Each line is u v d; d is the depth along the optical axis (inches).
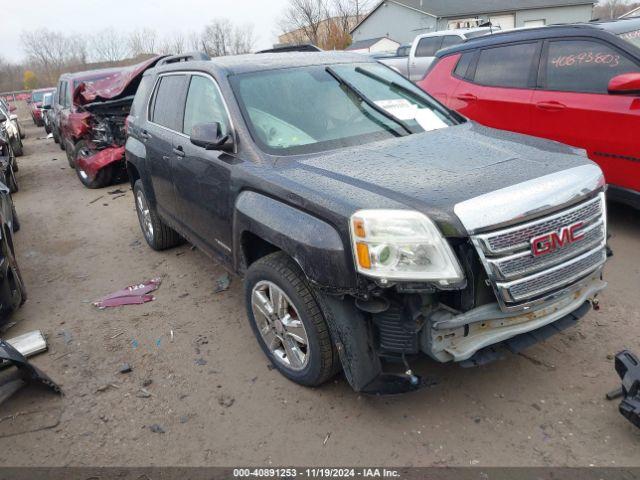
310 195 107.3
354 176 111.2
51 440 117.6
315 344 115.0
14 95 1578.5
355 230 97.2
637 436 104.0
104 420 122.6
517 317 103.8
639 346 131.3
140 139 202.7
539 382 121.6
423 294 100.2
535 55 213.5
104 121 358.6
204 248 165.5
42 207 334.3
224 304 173.6
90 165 355.6
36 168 492.7
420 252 94.1
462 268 96.2
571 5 1389.0
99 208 317.7
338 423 114.9
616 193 188.7
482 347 100.6
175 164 167.9
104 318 171.8
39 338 156.3
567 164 110.8
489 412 113.9
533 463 100.3
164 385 133.4
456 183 102.7
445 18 1401.3
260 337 135.2
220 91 145.2
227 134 135.8
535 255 99.3
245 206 124.8
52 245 255.1
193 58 181.3
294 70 152.6
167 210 192.4
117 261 223.6
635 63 182.1
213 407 123.7
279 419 117.8
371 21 1612.9
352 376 106.7
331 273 101.9
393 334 103.4
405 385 104.3
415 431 110.7
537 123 209.6
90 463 110.1
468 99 237.9
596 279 116.5
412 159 118.2
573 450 102.3
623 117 178.9
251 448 110.3
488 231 94.9
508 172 106.9
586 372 123.4
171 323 164.2
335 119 140.6
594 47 194.5
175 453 110.8
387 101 151.4
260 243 135.1
